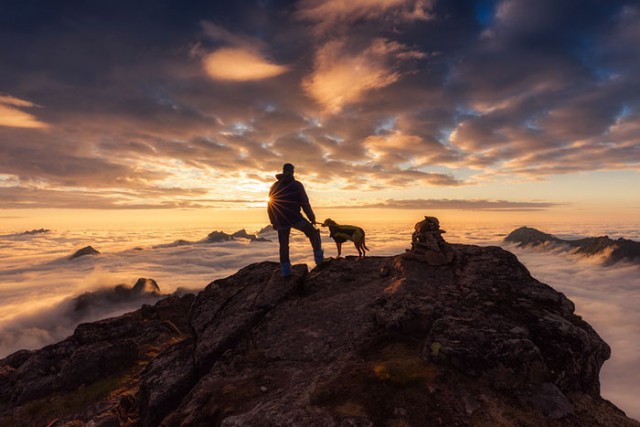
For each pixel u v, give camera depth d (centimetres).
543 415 391
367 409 389
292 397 421
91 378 823
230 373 527
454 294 612
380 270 804
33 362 921
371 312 614
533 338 486
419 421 377
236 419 385
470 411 391
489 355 439
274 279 800
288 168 800
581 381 454
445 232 776
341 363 502
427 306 574
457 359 446
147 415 574
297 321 645
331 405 396
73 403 745
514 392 418
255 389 480
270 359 551
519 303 565
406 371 444
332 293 731
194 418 445
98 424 582
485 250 769
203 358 613
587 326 536
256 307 716
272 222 809
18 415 735
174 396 577
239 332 652
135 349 938
